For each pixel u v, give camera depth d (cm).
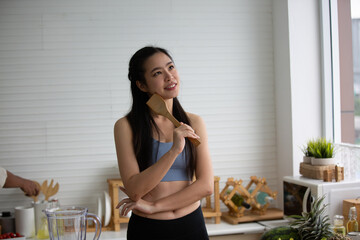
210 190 152
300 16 324
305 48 325
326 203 263
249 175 345
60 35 318
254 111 345
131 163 148
